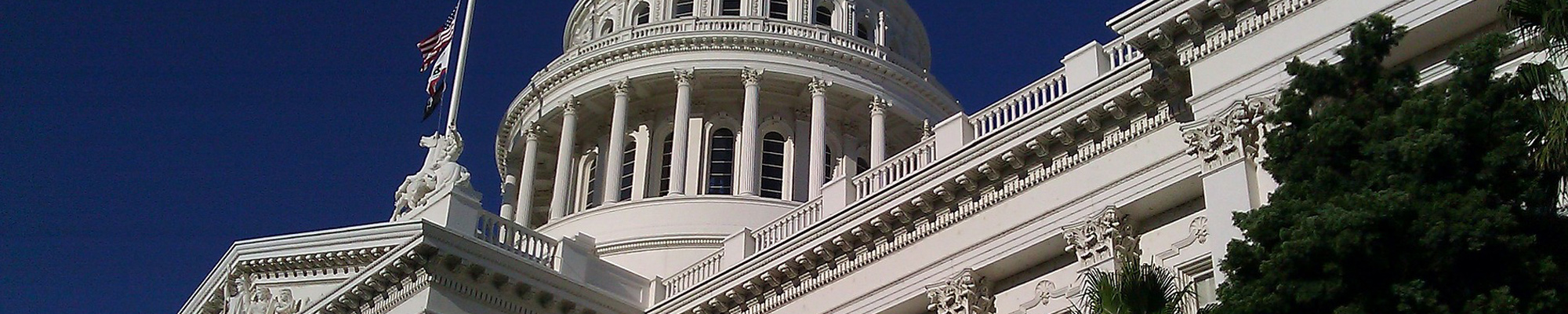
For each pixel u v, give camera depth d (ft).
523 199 214.90
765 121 219.20
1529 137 71.20
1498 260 70.28
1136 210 115.65
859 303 132.16
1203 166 104.94
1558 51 69.10
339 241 153.69
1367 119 77.36
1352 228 71.00
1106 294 78.59
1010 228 123.03
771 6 232.53
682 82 212.23
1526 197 71.72
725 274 146.92
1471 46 75.20
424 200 157.79
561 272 151.43
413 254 142.20
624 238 195.83
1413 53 99.25
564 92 220.43
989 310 123.54
